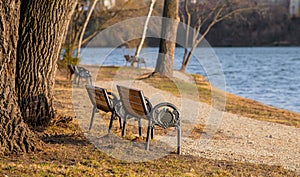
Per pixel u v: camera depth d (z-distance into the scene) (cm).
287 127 1350
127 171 717
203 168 773
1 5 724
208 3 3750
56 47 1020
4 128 759
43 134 944
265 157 912
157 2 3500
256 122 1419
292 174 778
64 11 1003
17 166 696
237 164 827
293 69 4884
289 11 10488
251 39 9588
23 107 996
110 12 3412
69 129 1022
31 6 980
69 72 2525
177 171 738
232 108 1770
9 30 741
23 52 991
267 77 3869
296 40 10644
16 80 995
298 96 2542
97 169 717
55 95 1708
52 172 682
